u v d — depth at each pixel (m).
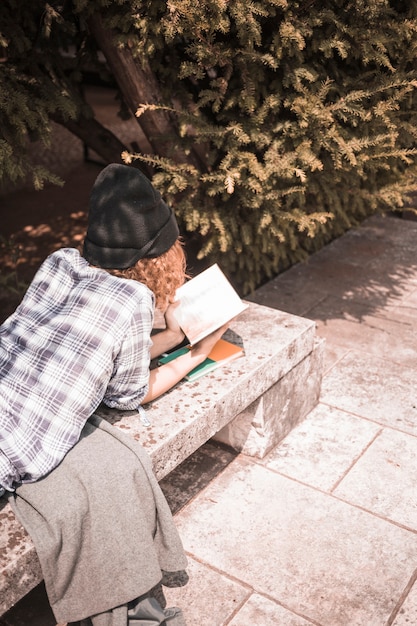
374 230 5.96
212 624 2.54
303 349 3.37
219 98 3.76
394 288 5.04
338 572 2.73
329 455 3.36
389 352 4.25
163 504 2.36
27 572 2.18
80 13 3.90
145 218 2.35
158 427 2.65
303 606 2.60
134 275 2.44
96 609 2.26
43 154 8.27
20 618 2.60
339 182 4.25
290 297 4.94
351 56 3.87
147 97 4.11
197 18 3.32
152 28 3.54
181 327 2.73
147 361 2.44
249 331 3.34
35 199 7.07
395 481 3.19
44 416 2.28
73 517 2.18
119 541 2.22
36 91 3.95
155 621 2.29
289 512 3.03
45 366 2.31
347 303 4.84
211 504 3.09
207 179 3.92
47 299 2.48
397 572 2.72
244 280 5.10
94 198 2.38
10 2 3.88
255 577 2.72
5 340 2.42
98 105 9.33
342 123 4.05
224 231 4.05
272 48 3.62
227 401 2.88
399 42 3.70
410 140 4.23
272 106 3.74
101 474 2.26
